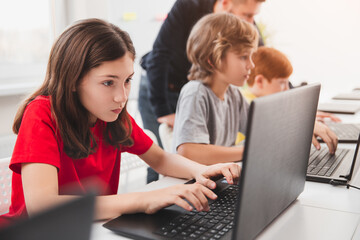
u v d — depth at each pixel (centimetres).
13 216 94
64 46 89
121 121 107
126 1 261
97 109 89
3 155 211
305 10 212
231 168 102
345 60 213
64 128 92
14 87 227
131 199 81
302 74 217
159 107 228
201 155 132
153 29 258
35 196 80
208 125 155
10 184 107
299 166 84
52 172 85
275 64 208
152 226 74
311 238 72
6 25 236
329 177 107
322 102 206
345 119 178
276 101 62
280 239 72
